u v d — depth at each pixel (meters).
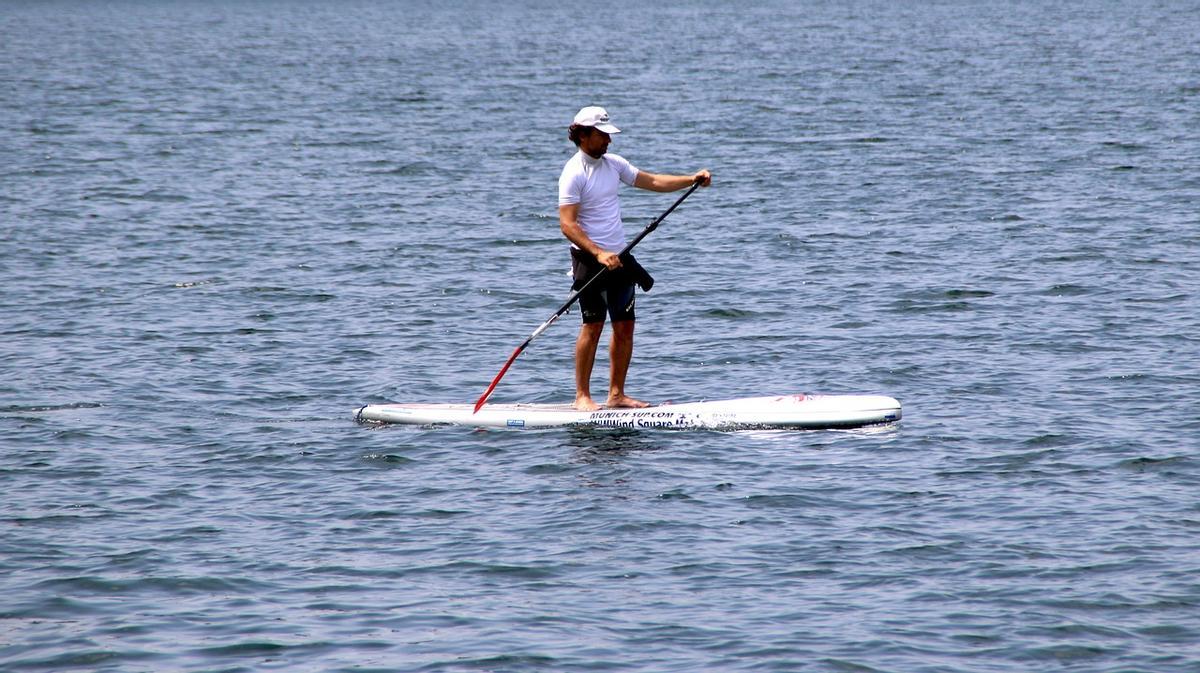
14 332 49.78
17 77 190.50
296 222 75.38
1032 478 32.44
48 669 23.06
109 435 37.09
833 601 25.61
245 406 40.34
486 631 24.44
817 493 31.64
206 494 32.09
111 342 48.31
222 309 53.81
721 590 26.20
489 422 37.72
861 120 125.62
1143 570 26.70
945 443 35.41
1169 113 125.62
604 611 25.28
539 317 52.41
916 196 80.81
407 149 109.75
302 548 28.58
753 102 145.62
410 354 46.78
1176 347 45.38
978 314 51.09
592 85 173.50
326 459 34.84
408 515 30.56
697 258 63.66
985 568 27.00
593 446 35.62
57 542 28.88
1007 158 96.69
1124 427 36.47
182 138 117.25
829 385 42.03
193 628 24.67
